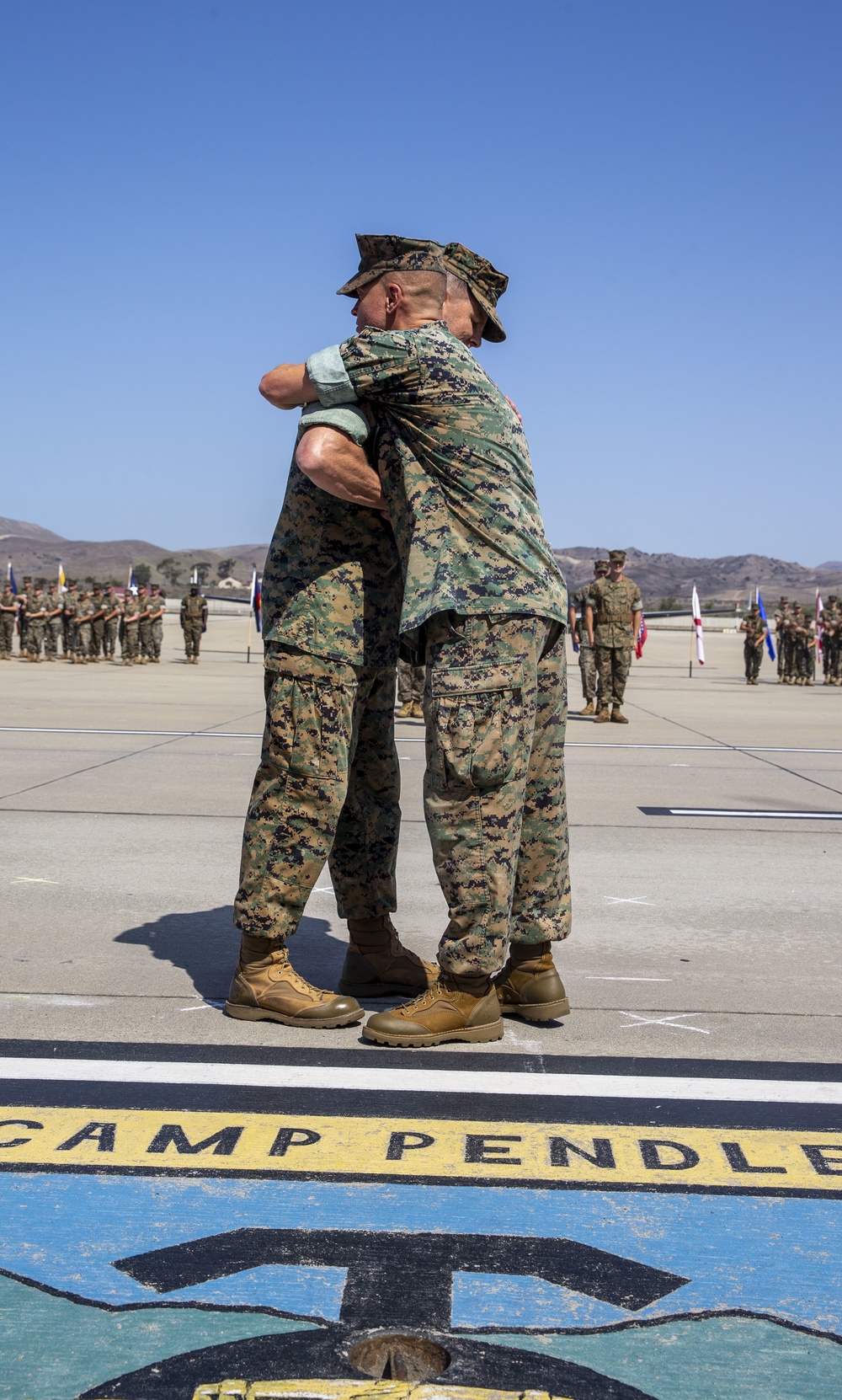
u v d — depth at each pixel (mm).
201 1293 1907
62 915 4441
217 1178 2320
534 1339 1798
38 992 3502
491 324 3340
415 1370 1789
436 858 3086
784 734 12773
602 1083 2861
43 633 27688
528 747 3051
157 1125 2568
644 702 17984
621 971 3877
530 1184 2320
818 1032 3279
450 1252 2057
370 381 2965
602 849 6051
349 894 3539
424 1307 1877
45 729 11367
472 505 2971
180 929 4277
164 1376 1680
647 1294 1936
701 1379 1704
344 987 3605
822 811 7375
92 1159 2395
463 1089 2807
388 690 3424
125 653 26500
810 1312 1898
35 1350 1740
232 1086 2803
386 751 3473
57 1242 2066
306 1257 2027
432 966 3684
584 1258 2047
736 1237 2135
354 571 3201
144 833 6125
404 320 3139
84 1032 3170
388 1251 2055
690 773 9188
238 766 8867
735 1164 2428
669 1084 2859
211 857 5570
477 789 3004
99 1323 1816
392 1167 2387
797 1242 2121
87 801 7133
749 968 3934
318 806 3232
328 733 3201
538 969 3330
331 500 3174
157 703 14875
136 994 3512
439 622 2984
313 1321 1833
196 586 27031
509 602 2941
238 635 48438
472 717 2951
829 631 25109
